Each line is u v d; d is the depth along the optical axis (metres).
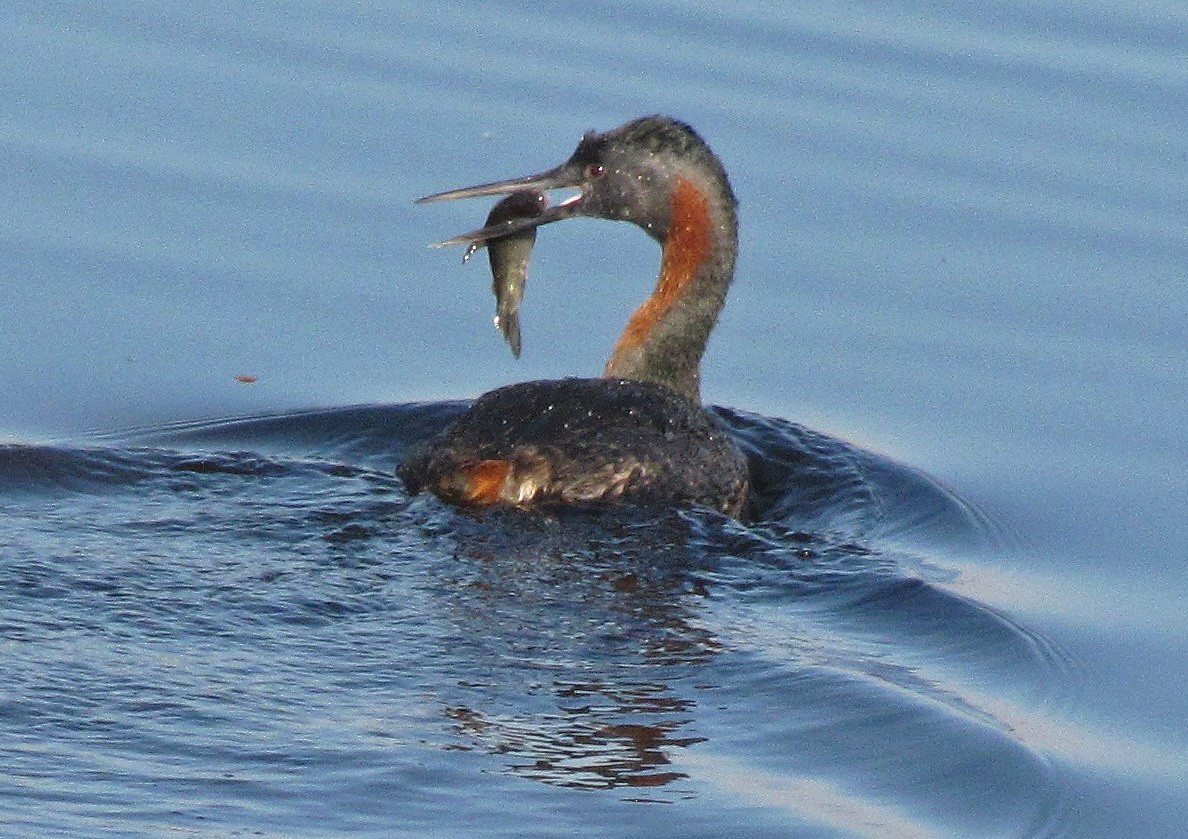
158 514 20.39
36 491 20.78
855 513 22.23
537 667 18.08
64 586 18.77
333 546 19.77
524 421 20.92
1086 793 17.44
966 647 19.28
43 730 16.70
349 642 18.25
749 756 17.16
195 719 17.03
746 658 18.41
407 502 20.67
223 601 18.70
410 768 16.59
